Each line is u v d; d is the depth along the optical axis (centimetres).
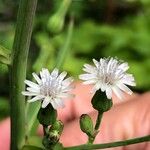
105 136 11
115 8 21
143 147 11
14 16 18
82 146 6
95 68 6
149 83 18
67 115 12
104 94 6
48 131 6
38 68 8
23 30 6
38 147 6
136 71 18
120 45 19
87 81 6
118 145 6
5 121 12
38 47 17
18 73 6
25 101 7
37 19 18
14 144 7
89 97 12
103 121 11
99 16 21
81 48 19
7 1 16
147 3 21
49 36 8
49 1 18
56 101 6
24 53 6
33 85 6
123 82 6
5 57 6
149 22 20
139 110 12
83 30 19
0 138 12
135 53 19
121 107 12
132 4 21
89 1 19
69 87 6
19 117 7
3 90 17
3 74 17
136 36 19
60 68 8
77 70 17
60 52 8
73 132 11
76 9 19
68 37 8
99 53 19
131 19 20
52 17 8
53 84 6
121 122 11
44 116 6
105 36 19
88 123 6
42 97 6
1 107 16
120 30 19
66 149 6
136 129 11
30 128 7
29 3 6
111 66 6
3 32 18
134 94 13
